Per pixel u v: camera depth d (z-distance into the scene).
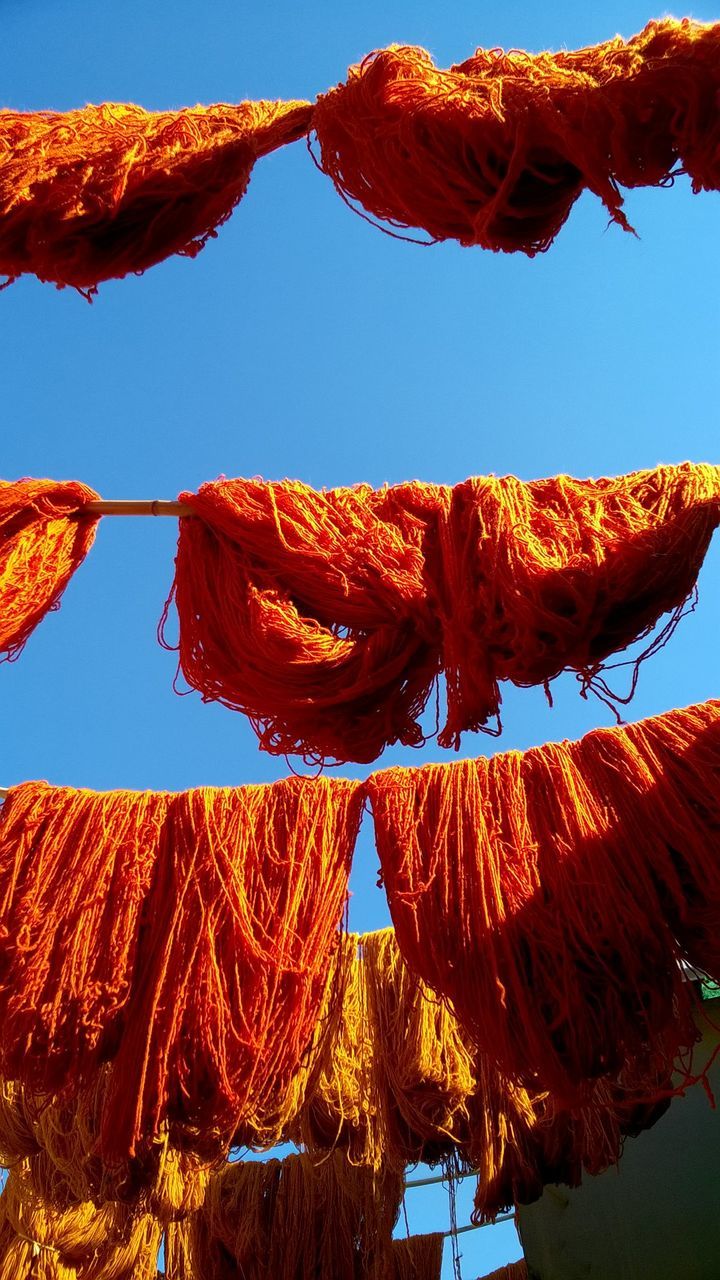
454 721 1.99
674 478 2.13
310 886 2.23
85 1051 2.08
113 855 2.26
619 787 2.19
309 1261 3.78
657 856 2.10
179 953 2.13
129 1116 2.02
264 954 2.11
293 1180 3.95
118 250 2.22
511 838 2.17
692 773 2.17
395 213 2.18
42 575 2.17
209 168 2.23
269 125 2.30
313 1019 2.13
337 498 2.20
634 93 1.89
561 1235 4.05
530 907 2.08
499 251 2.19
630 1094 3.00
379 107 2.08
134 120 2.22
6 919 2.19
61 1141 3.18
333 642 2.04
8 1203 3.93
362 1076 3.24
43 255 2.18
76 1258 3.95
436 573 2.10
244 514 2.15
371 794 2.31
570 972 2.01
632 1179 3.80
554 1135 3.12
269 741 2.09
